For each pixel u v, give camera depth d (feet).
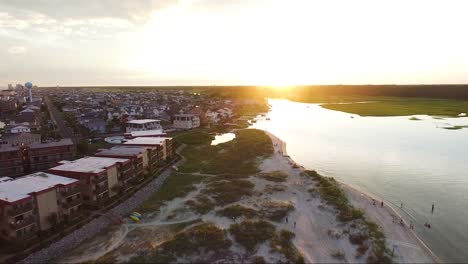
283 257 129.18
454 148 357.82
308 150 354.33
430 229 162.91
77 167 189.57
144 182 225.35
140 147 253.24
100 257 128.88
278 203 185.68
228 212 174.09
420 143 387.75
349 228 157.38
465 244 148.25
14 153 236.22
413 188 226.38
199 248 134.31
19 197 138.72
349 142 399.44
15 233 134.51
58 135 399.03
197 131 471.62
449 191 220.23
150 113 606.96
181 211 177.06
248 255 130.82
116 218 168.25
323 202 189.78
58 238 144.15
